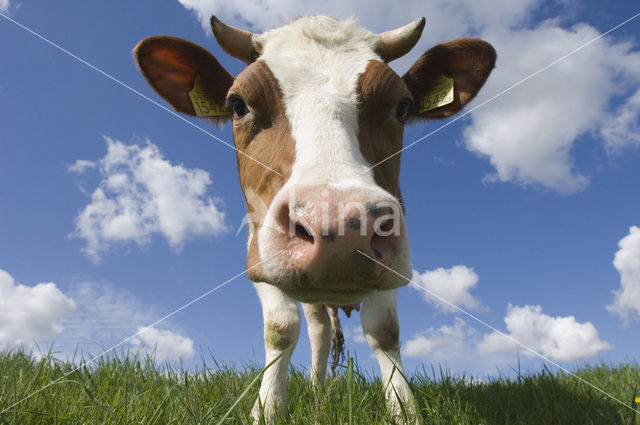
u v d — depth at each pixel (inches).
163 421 24.5
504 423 28.0
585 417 28.2
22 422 22.0
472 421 27.0
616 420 28.3
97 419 23.8
